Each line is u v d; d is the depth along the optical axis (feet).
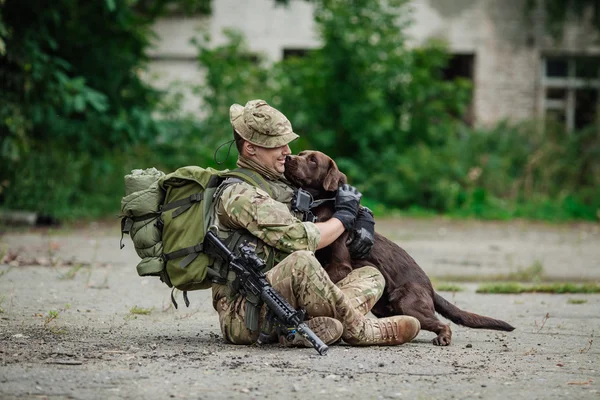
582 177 83.10
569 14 92.94
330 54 78.18
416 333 20.22
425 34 94.48
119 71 61.98
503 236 59.16
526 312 27.48
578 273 40.32
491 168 79.10
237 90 77.92
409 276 21.17
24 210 58.75
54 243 43.88
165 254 19.08
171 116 76.18
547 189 80.89
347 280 19.90
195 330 22.33
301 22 93.40
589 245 53.93
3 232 50.16
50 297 27.40
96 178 67.31
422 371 17.58
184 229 18.97
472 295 31.91
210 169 19.60
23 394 15.16
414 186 76.02
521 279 38.06
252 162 19.77
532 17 94.89
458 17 94.43
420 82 80.59
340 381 16.48
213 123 76.54
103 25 59.98
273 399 15.14
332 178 20.51
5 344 19.42
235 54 81.35
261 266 18.61
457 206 76.18
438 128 82.23
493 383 16.70
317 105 79.30
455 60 97.66
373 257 20.93
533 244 54.03
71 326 22.30
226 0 92.73
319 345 18.08
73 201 64.08
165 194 19.39
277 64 80.84
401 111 81.46
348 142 79.36
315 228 18.98
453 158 78.02
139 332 21.79
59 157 61.93
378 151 79.25
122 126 59.98
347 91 78.13
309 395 15.42
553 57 96.07
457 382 16.72
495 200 76.64
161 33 92.02
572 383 16.79
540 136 83.82
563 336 22.72
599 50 94.84
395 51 81.25
